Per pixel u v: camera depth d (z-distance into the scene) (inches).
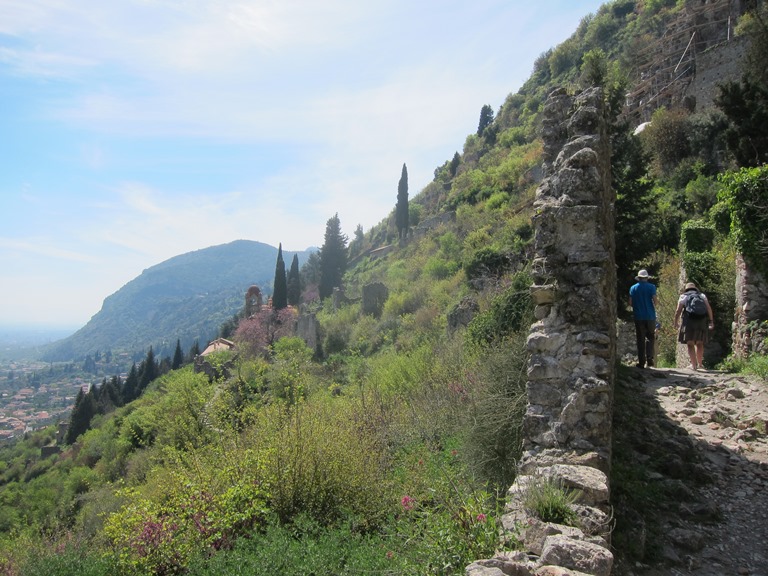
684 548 152.8
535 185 1310.3
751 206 343.0
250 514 238.8
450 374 396.2
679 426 240.5
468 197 1745.8
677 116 980.6
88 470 1043.3
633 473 188.4
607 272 193.5
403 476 265.7
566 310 181.9
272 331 1599.4
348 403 429.1
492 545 135.5
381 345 1039.6
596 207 184.5
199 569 206.5
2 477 1579.7
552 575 110.3
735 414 251.9
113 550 257.0
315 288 2454.5
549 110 257.6
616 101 486.9
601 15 2266.2
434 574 137.4
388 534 202.2
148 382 2126.0
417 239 1870.1
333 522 241.4
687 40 1373.0
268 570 190.1
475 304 671.1
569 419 171.2
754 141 585.9
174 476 287.3
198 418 385.4
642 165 471.2
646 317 366.6
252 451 274.8
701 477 193.9
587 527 130.2
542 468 161.0
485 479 217.2
